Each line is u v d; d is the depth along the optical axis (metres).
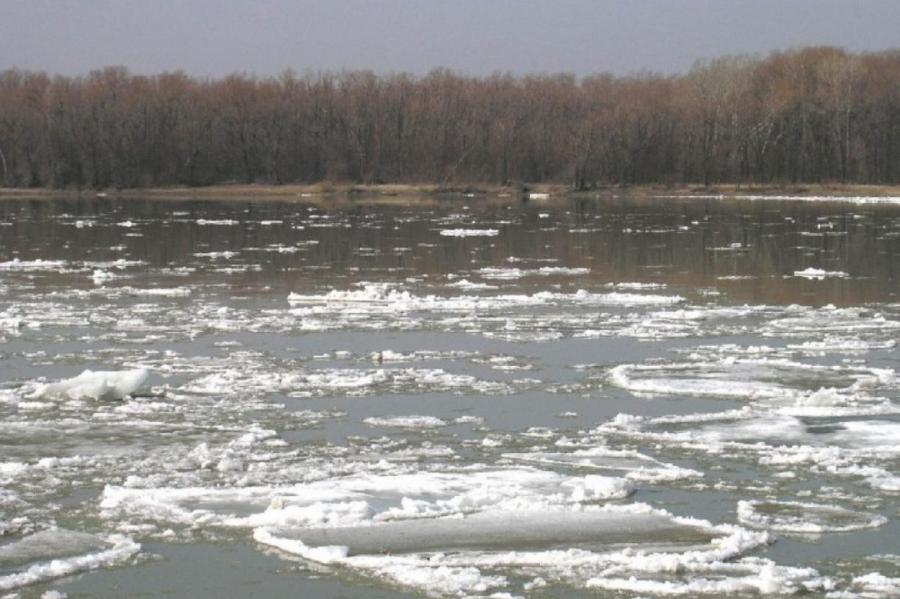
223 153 97.81
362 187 92.50
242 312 26.92
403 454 15.06
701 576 10.93
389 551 11.48
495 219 58.72
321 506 12.57
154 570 11.16
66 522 12.48
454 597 10.48
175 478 13.99
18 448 15.33
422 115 98.06
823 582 10.77
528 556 11.29
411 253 41.00
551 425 16.61
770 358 21.47
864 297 29.64
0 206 71.12
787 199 78.31
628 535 11.90
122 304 28.30
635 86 108.44
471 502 12.87
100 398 18.05
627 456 14.91
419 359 21.34
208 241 45.66
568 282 33.06
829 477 14.02
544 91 105.81
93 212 65.00
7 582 10.85
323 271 35.53
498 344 22.86
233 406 17.59
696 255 40.25
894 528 12.30
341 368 20.53
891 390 18.64
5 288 31.20
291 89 102.19
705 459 14.84
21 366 20.77
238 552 11.56
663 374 19.94
